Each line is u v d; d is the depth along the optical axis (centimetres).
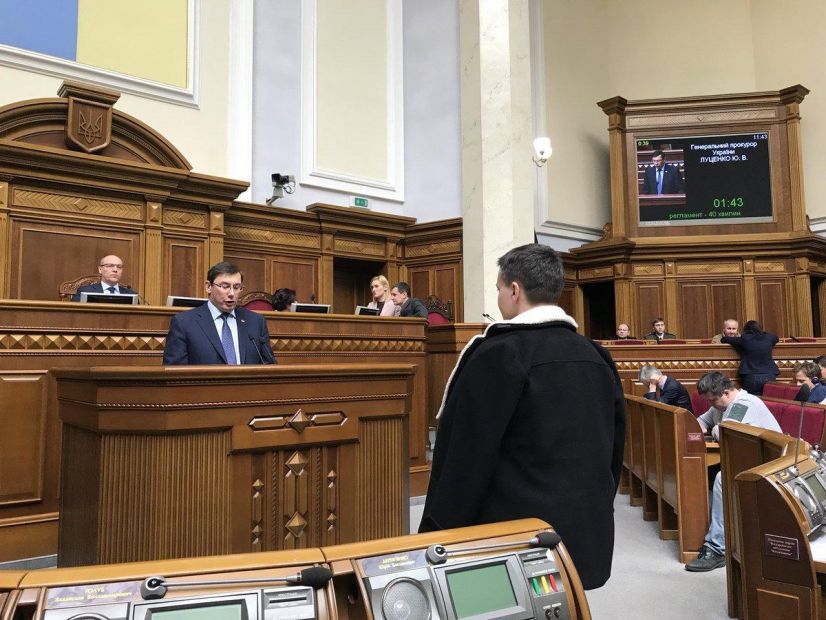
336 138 962
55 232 670
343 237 952
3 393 338
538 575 118
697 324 1151
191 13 835
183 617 96
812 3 1246
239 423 212
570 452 156
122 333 371
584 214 1255
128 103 780
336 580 109
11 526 333
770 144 1180
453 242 962
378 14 1027
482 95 769
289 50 924
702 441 384
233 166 854
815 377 571
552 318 168
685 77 1335
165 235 745
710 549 368
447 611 107
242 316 341
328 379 231
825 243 1141
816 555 188
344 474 235
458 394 159
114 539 203
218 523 208
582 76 1295
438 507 155
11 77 707
